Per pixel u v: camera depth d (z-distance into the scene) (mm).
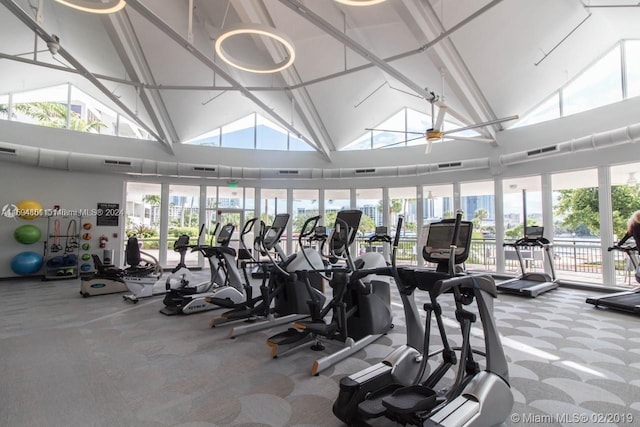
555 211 7906
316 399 2410
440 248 2322
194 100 8625
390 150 9586
